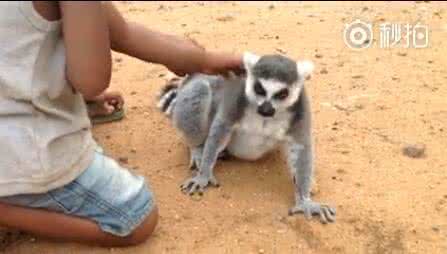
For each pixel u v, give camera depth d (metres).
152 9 2.64
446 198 1.57
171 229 1.51
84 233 1.46
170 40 1.49
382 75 2.00
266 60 1.59
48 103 1.38
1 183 1.39
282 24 2.35
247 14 2.48
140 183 1.47
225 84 1.64
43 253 1.47
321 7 2.59
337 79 1.99
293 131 1.58
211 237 1.49
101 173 1.45
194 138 1.66
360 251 1.46
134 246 1.48
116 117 1.83
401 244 1.47
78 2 1.27
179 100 1.67
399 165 1.67
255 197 1.59
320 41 2.21
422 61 2.07
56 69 1.35
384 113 1.84
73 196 1.43
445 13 2.38
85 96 1.36
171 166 1.69
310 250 1.46
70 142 1.41
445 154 1.69
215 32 2.29
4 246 1.50
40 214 1.44
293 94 1.57
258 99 1.57
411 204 1.56
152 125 1.83
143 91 1.97
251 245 1.47
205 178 1.62
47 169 1.38
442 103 1.87
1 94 1.36
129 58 2.13
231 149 1.69
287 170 1.68
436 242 1.47
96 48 1.29
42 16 1.31
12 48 1.33
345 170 1.66
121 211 1.44
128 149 1.74
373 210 1.55
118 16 1.41
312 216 1.53
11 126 1.37
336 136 1.76
